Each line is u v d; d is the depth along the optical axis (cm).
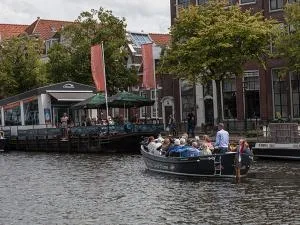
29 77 6322
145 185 2538
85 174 3041
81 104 4641
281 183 2428
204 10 4219
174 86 5500
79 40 5475
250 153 2580
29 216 1947
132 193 2338
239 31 3916
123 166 3334
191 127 4369
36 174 3156
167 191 2342
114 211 1975
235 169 2561
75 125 4969
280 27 4403
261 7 4844
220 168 2606
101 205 2098
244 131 4209
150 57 4328
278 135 3294
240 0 4972
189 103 5416
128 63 6806
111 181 2716
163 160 2856
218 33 3897
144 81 4344
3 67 6278
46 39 8238
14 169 3481
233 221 1738
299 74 4450
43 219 1889
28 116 5450
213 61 3941
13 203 2214
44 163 3800
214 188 2361
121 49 5575
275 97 4762
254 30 3912
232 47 3972
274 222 1708
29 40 6450
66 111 5369
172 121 4772
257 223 1703
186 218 1806
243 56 3997
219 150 2731
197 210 1923
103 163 3569
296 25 3916
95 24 5469
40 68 6347
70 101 5325
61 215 1945
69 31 5519
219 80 4153
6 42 6362
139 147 4322
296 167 2930
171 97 5691
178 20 4234
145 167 3225
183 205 2022
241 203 2012
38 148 5134
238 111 4953
